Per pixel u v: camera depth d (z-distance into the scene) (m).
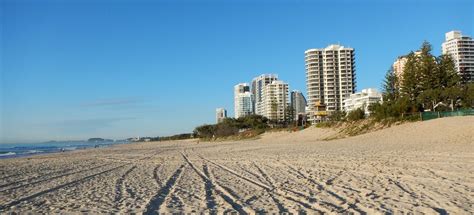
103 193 13.27
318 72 135.75
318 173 16.69
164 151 48.75
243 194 12.05
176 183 15.41
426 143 32.53
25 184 16.72
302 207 9.60
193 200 11.27
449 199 9.70
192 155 35.62
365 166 18.28
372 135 44.25
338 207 9.42
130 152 49.38
